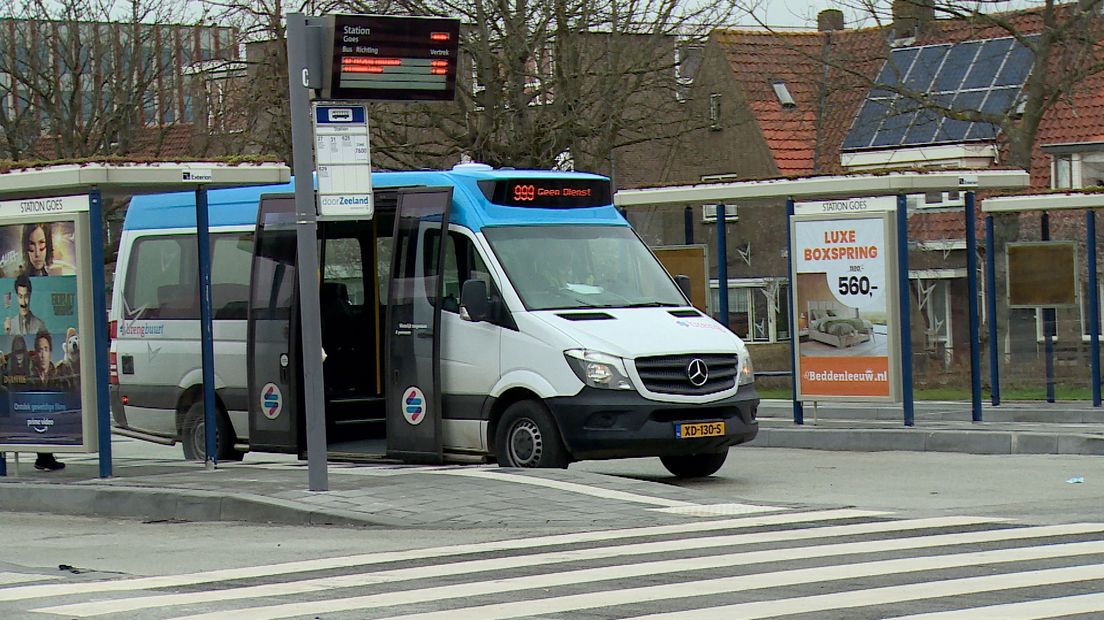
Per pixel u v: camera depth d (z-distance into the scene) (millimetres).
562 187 26062
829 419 36844
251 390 28094
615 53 51656
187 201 30078
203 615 14055
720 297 34031
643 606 13891
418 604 14336
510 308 24609
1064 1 52188
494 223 25297
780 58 79188
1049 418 35469
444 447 25516
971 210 32062
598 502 20828
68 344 24828
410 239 25938
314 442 21859
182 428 29719
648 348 23891
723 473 26609
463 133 51219
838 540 17766
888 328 30859
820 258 31578
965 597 13969
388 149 51406
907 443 30156
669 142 56531
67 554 18969
